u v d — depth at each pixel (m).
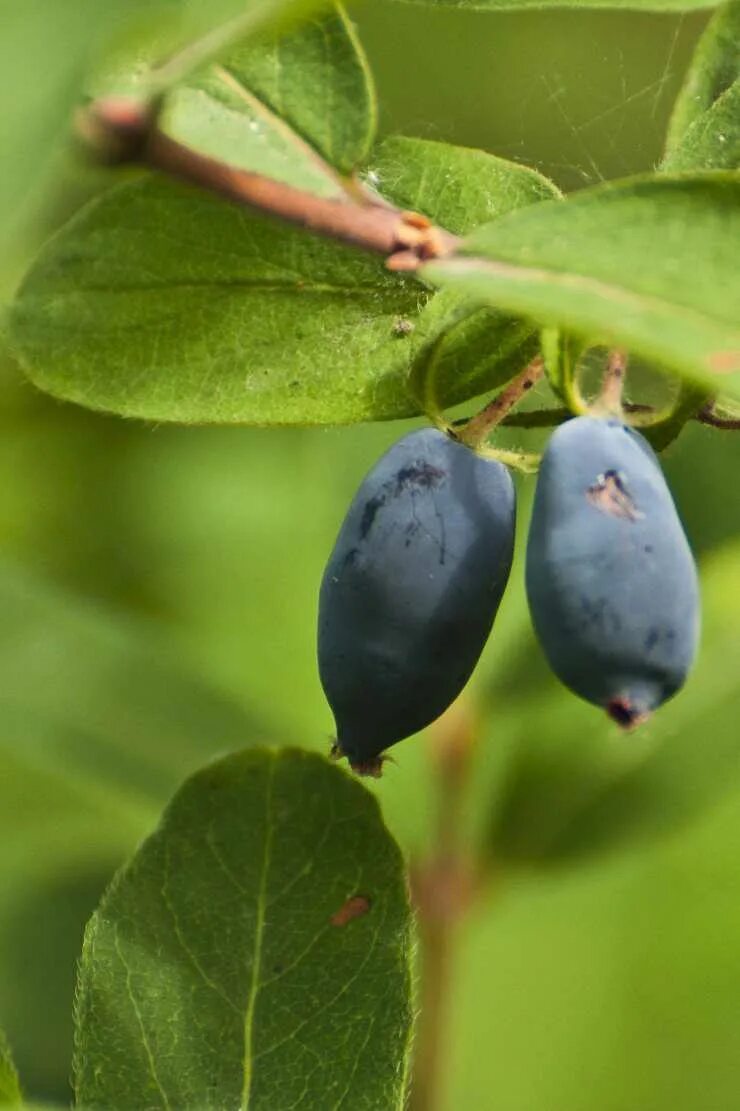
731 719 0.29
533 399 0.26
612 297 0.22
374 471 0.23
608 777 0.29
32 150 0.22
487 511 0.23
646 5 0.24
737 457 0.29
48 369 0.25
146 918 0.24
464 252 0.22
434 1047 0.29
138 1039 0.24
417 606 0.23
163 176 0.24
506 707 0.29
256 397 0.25
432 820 0.29
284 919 0.24
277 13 0.22
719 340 0.21
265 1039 0.24
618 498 0.22
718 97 0.25
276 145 0.24
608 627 0.22
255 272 0.25
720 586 0.29
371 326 0.25
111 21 0.22
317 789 0.24
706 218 0.22
